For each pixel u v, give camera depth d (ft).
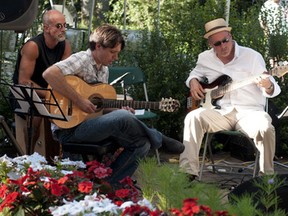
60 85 17.40
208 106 21.01
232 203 9.11
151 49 26.35
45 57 19.72
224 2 27.27
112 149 17.79
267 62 25.98
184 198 8.43
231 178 22.02
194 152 20.27
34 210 11.06
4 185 11.23
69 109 17.61
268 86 20.04
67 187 11.19
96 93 18.07
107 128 16.88
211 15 27.02
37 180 11.23
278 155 25.44
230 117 20.68
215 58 21.33
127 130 16.90
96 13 46.85
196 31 26.71
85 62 17.99
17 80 19.85
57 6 32.73
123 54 26.32
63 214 9.61
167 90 25.68
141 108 18.53
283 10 28.09
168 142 18.13
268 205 9.27
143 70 25.98
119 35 17.99
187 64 25.96
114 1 49.55
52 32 19.56
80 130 17.33
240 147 24.93
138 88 25.84
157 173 8.94
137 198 11.19
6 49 24.64
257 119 20.08
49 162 18.58
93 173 12.01
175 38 26.66
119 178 16.99
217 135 25.64
